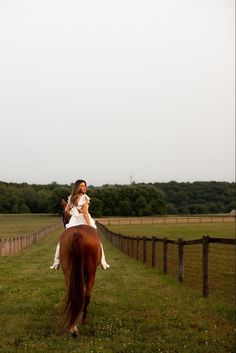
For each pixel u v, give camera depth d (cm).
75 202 875
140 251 2708
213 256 2217
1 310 955
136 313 942
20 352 672
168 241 1630
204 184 18950
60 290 1222
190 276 1562
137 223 8756
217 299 1099
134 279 1502
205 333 785
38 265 1997
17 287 1277
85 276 784
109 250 3381
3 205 13500
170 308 994
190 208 16388
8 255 2638
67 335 754
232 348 707
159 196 13400
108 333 778
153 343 721
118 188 13325
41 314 920
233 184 19512
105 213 12912
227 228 6250
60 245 782
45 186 16338
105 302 1058
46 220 10288
